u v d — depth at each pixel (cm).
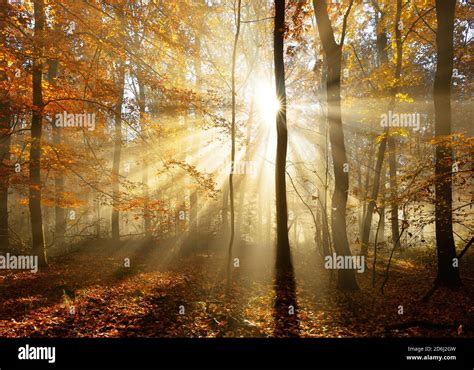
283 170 1234
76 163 1279
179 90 1239
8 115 1203
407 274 1388
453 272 1116
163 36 1187
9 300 845
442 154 1023
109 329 728
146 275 1277
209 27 1669
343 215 1129
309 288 1152
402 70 1755
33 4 1162
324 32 1107
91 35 1131
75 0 1136
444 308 928
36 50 1077
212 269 1455
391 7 1722
